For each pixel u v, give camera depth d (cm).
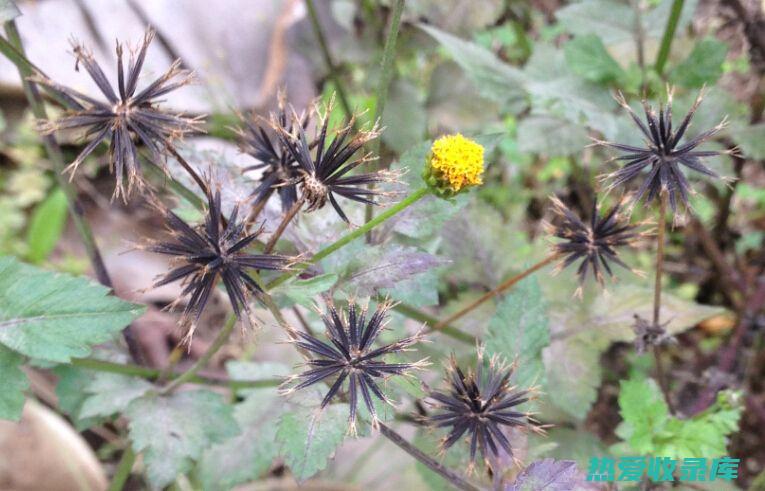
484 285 17
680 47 19
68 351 11
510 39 26
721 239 22
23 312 12
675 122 17
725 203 21
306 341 10
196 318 10
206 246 10
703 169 11
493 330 13
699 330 22
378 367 10
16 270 12
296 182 10
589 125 16
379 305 11
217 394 14
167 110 11
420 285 13
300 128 10
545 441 16
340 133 10
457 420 11
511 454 11
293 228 13
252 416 16
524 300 13
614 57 19
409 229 13
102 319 12
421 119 21
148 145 10
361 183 10
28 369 20
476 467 12
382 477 19
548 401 17
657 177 11
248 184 13
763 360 20
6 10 12
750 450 19
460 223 17
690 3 18
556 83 18
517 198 25
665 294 16
